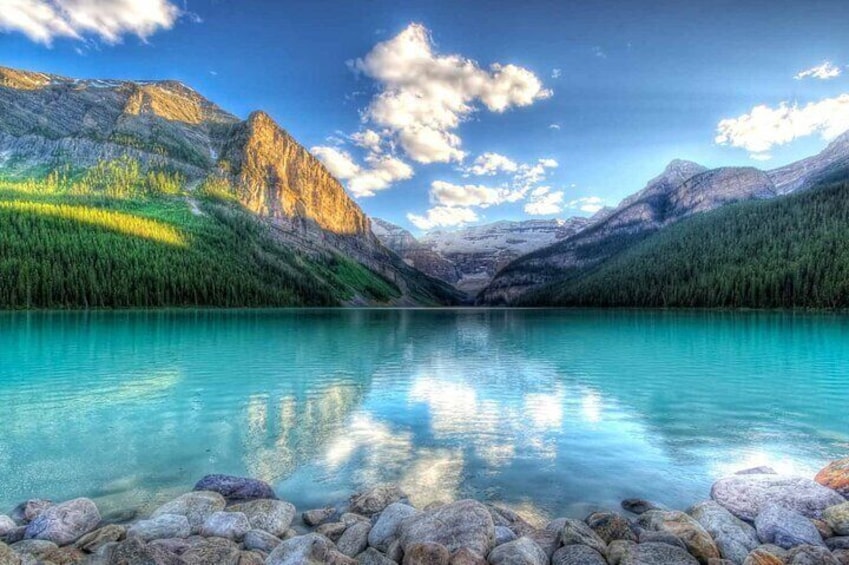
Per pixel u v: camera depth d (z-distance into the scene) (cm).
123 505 1149
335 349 4503
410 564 813
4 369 3102
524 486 1262
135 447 1566
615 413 2012
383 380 2803
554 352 4288
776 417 1927
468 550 830
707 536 916
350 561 841
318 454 1510
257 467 1402
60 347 4278
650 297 17912
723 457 1467
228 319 9244
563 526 931
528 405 2164
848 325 7288
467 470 1373
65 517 1005
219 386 2597
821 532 955
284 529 1023
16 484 1267
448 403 2211
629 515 1096
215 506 1082
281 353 4103
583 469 1378
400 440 1652
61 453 1506
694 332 6341
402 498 1162
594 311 16812
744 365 3338
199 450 1543
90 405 2141
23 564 809
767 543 934
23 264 11100
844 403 2158
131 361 3484
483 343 5222
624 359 3731
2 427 1789
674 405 2142
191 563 816
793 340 5138
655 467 1391
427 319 11838
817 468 1374
